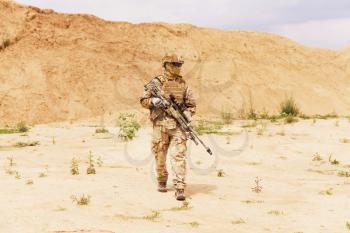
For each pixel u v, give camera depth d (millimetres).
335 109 25109
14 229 5137
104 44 25516
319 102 25469
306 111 24266
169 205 6402
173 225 5508
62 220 5477
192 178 8383
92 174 8258
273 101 24438
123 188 7156
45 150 11594
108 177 7996
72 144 12625
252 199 6902
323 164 10094
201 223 5645
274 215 6098
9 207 5922
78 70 23188
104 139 13453
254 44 29016
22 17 25031
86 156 10680
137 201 6500
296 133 14422
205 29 29156
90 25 26500
